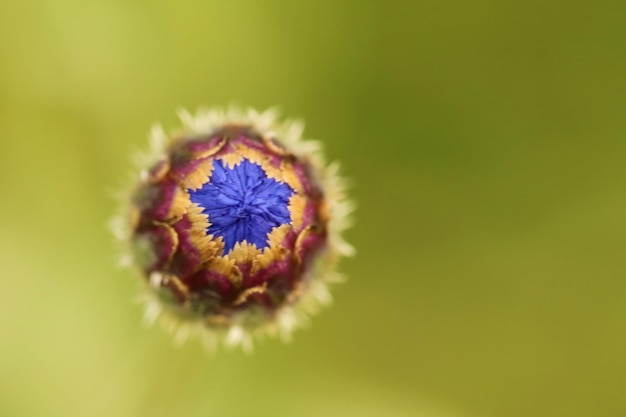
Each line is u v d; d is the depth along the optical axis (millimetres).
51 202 97
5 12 97
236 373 97
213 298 82
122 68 98
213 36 99
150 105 99
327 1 100
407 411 99
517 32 100
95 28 98
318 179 85
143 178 84
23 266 96
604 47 100
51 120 97
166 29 99
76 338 96
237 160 81
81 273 97
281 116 100
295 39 100
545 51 100
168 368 96
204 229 81
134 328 96
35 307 96
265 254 81
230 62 100
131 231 84
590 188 100
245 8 99
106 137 98
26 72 97
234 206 80
